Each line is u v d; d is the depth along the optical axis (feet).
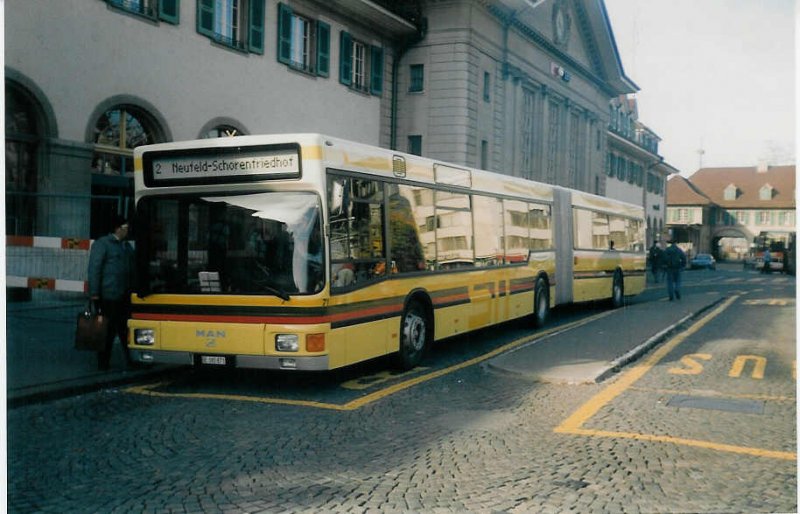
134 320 30.04
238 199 28.73
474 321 40.83
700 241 274.57
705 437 22.86
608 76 151.84
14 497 17.57
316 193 27.91
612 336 44.37
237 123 70.44
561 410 26.48
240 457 20.76
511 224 46.60
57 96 53.47
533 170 121.39
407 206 34.17
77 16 54.75
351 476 19.11
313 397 28.66
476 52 99.19
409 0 97.04
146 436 22.93
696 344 43.55
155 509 16.80
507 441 22.40
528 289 49.14
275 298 27.91
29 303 41.96
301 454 21.06
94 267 31.60
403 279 33.50
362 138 91.35
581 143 145.18
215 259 28.91
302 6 79.41
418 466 19.95
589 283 61.77
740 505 17.10
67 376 30.45
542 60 122.42
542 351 38.37
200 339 28.89
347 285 29.30
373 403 27.61
